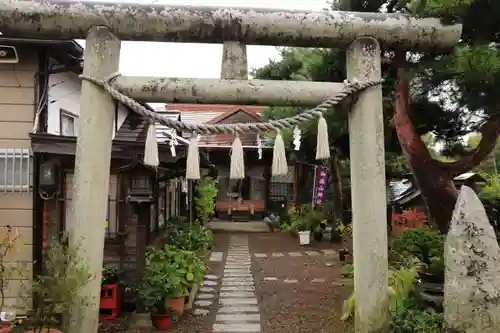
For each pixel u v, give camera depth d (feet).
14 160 19.19
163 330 19.35
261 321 20.70
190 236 36.06
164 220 35.65
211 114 56.85
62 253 13.75
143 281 20.08
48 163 19.12
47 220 20.21
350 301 19.97
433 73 20.97
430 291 18.98
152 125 15.01
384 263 15.51
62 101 23.08
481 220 13.92
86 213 14.69
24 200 19.27
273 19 15.24
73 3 14.80
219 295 25.64
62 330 14.48
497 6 16.89
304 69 26.35
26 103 19.56
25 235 19.08
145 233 20.58
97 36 14.90
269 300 24.47
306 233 45.80
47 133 19.12
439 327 15.21
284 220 58.65
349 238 36.73
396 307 16.76
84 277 13.66
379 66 15.81
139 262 20.29
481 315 13.26
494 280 13.47
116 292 20.51
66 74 23.06
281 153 15.39
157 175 21.90
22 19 14.64
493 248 13.70
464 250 13.74
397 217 38.63
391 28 15.69
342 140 36.76
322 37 15.57
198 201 52.65
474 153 21.89
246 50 15.70
